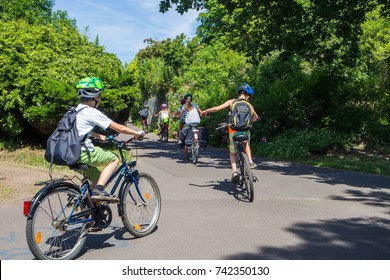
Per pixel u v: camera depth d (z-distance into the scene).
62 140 4.07
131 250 4.41
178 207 6.21
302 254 4.32
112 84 13.12
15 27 12.38
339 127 14.91
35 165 9.52
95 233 5.00
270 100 16.25
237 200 6.72
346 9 13.41
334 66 15.97
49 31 12.95
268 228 5.20
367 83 15.60
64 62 12.27
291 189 7.73
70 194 4.16
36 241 3.88
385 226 5.38
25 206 3.84
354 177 9.26
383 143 14.01
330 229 5.20
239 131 6.93
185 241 4.69
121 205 4.63
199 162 11.47
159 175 9.15
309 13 13.55
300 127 15.48
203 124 17.98
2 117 11.24
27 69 11.12
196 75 23.20
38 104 11.02
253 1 13.80
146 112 26.97
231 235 4.91
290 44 14.01
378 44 17.47
